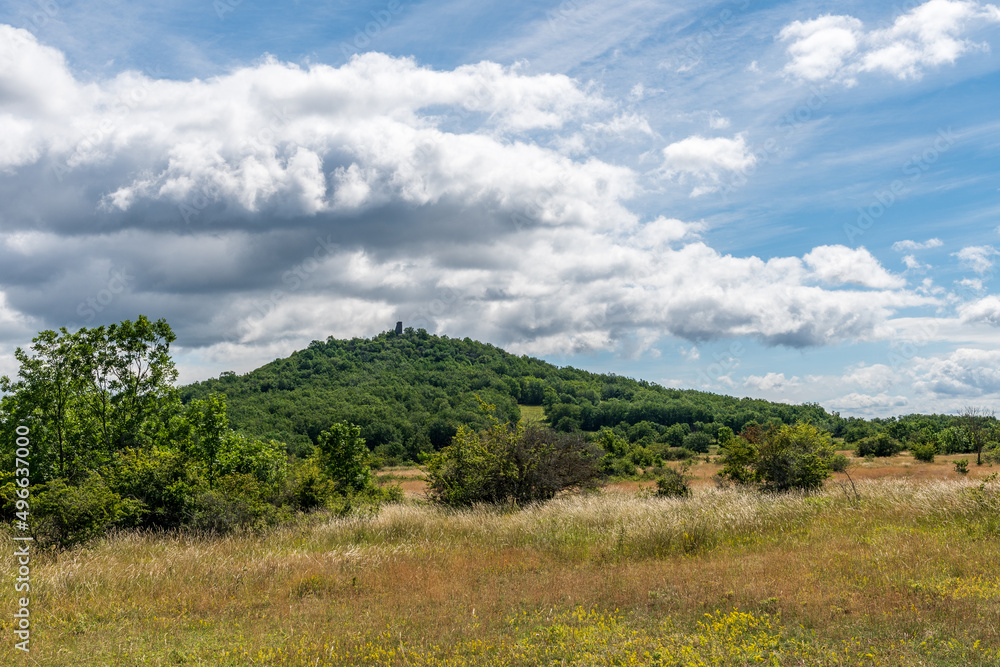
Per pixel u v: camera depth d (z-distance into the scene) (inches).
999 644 207.6
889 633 226.7
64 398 752.3
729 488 751.7
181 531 556.4
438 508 756.6
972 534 392.5
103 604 328.2
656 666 211.0
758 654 210.4
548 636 247.6
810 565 335.9
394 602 320.8
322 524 598.2
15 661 245.9
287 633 275.3
